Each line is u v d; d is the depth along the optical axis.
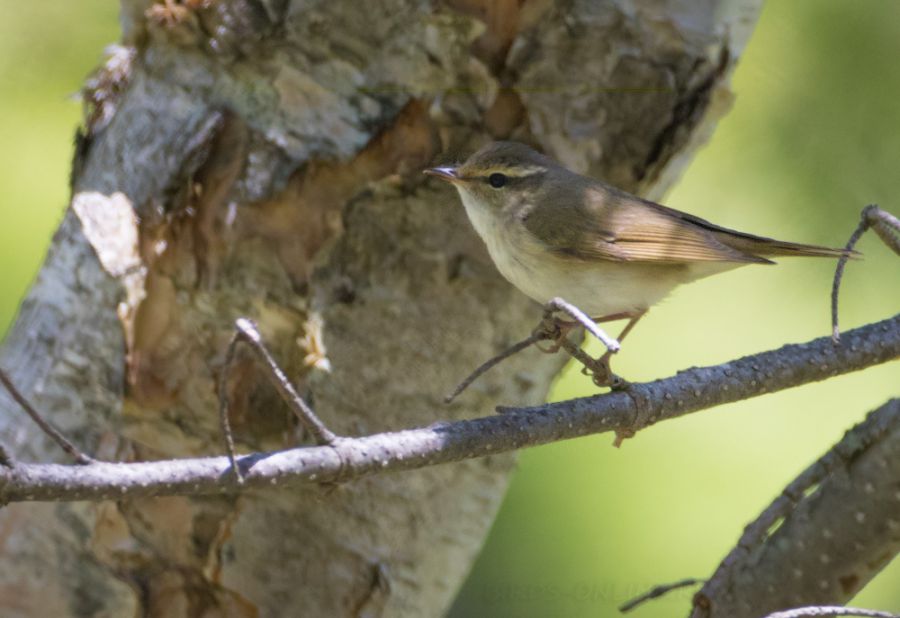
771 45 10.85
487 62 8.23
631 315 9.11
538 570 12.05
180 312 8.04
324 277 8.13
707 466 12.36
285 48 8.04
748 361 6.83
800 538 7.34
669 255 8.70
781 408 12.88
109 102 8.59
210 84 8.16
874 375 13.16
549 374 8.97
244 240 8.01
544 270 8.65
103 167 8.38
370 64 8.11
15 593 8.17
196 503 8.12
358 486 8.30
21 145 12.09
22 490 4.88
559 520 12.12
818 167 11.11
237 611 8.30
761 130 11.24
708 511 12.14
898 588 12.90
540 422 6.08
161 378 8.07
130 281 8.05
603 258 8.67
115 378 8.08
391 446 5.62
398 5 8.03
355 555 8.40
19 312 8.45
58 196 12.27
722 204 11.66
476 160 8.28
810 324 12.38
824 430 12.72
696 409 6.63
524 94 8.36
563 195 8.54
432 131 8.26
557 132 8.51
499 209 8.42
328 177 8.09
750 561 7.42
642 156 8.69
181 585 8.29
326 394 8.19
